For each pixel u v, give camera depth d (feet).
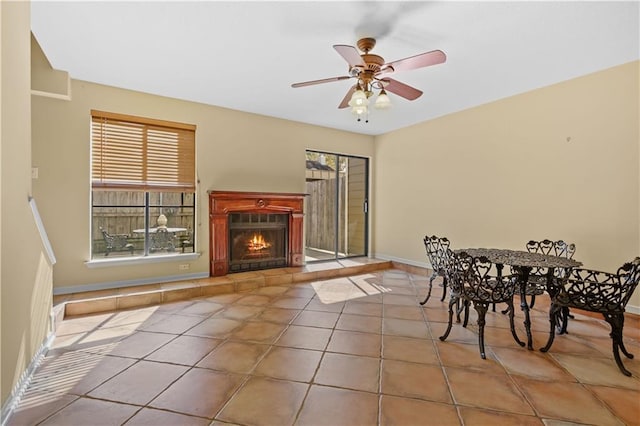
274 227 16.98
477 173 14.80
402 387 6.69
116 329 9.68
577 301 7.94
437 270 12.29
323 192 19.43
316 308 11.82
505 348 8.57
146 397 6.28
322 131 18.44
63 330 9.53
